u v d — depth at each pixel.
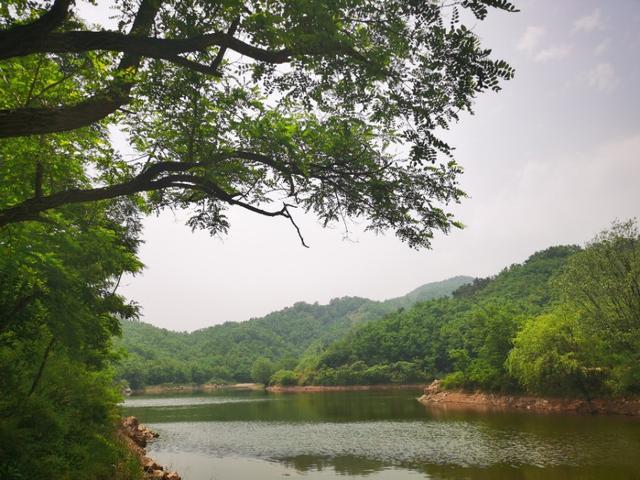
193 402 84.94
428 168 7.79
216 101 7.70
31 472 12.36
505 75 6.52
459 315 136.25
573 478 20.77
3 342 12.05
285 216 7.95
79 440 17.22
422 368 120.44
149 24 6.43
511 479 21.27
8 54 5.14
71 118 5.96
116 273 15.32
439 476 22.61
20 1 6.19
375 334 142.38
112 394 22.41
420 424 41.66
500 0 5.97
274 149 7.79
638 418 37.34
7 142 7.91
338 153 8.05
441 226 8.34
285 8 6.29
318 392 112.12
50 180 9.02
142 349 186.00
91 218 11.88
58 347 16.58
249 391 133.38
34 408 14.37
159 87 7.34
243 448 33.16
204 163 7.51
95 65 7.16
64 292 11.50
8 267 9.25
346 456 28.89
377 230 8.64
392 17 6.63
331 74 7.28
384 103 7.46
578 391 46.22
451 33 6.39
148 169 7.24
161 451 32.41
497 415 45.03
